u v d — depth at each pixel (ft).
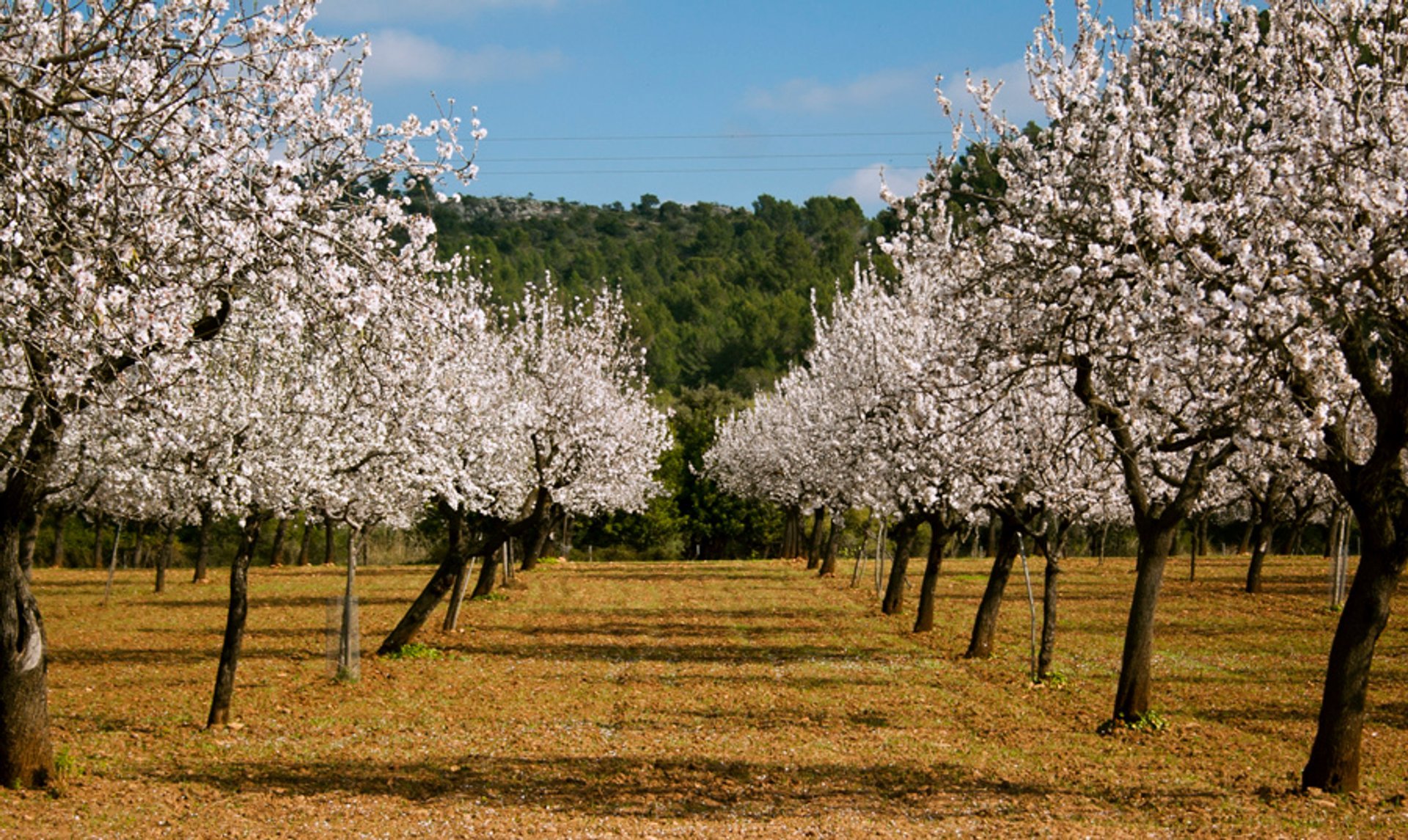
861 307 103.24
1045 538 60.23
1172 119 40.65
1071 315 38.17
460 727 47.57
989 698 54.44
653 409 151.43
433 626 86.69
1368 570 34.06
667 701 54.19
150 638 78.89
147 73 28.35
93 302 26.63
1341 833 30.30
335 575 149.69
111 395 31.96
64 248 28.30
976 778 37.88
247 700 53.78
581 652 73.26
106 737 44.47
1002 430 62.13
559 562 185.98
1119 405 45.62
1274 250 32.50
